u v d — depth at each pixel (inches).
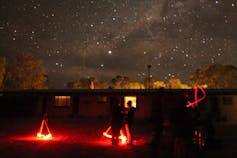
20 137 545.0
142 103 1101.1
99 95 1117.1
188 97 271.3
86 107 1172.5
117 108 439.5
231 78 1959.9
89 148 410.0
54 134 602.9
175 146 260.4
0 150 389.1
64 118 1131.3
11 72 1854.1
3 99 1237.1
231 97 1040.8
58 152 375.2
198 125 397.1
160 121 350.6
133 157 343.3
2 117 1170.6
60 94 1152.8
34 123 901.8
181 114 261.6
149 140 510.0
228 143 472.1
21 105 1230.3
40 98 1219.9
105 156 348.5
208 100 1039.0
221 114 1034.1
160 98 356.8
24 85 1854.1
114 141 436.8
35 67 1887.3
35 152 374.0
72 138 534.6
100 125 841.5
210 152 382.3
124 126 460.4
